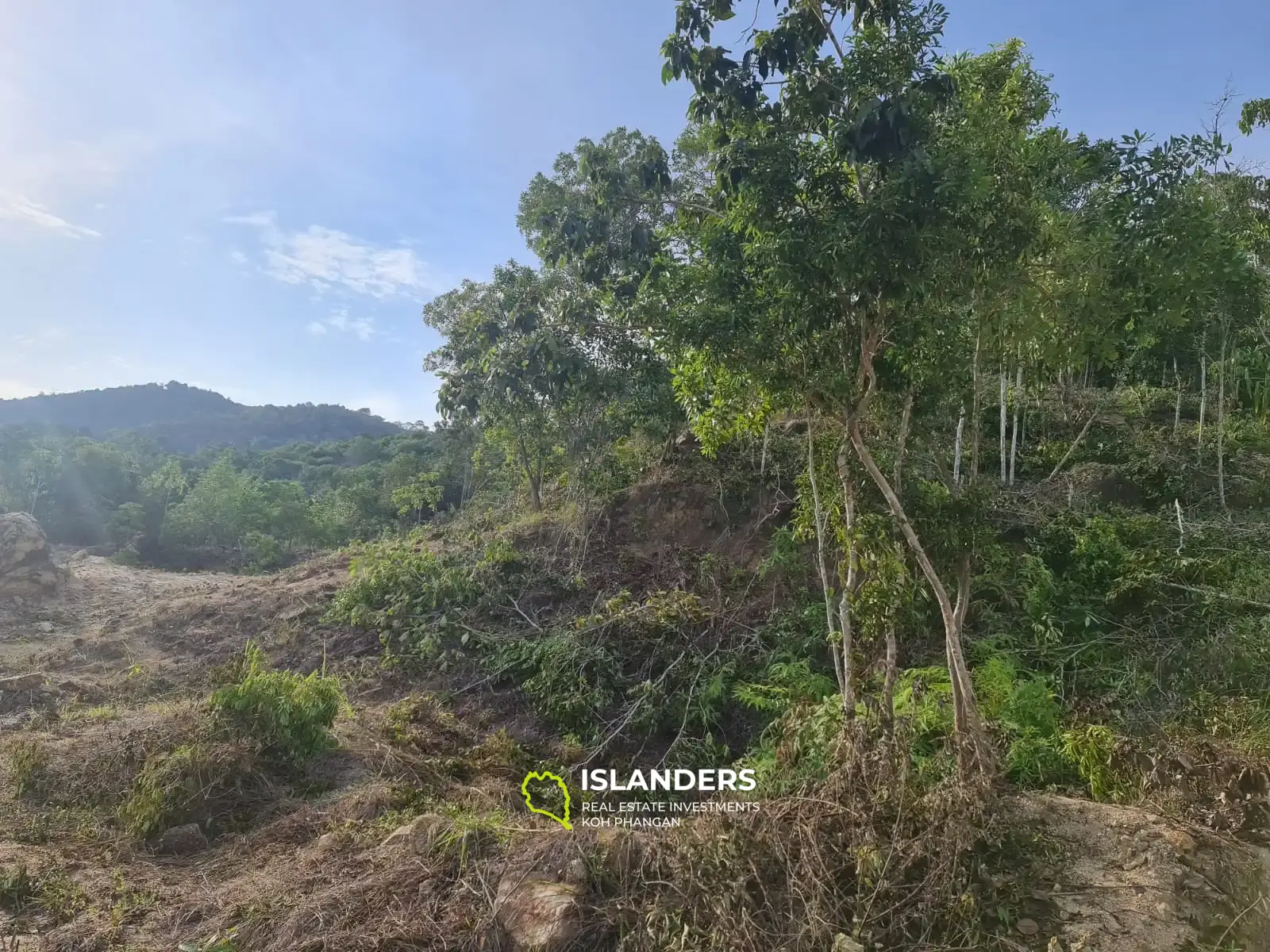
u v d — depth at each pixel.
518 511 15.27
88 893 5.00
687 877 4.17
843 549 5.93
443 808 6.17
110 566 21.38
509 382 12.03
